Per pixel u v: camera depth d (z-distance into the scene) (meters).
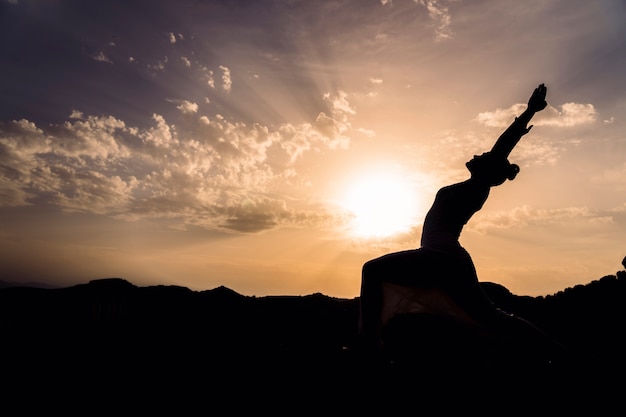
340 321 7.61
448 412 3.98
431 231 4.91
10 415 3.95
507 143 5.02
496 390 4.09
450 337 4.45
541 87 4.96
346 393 4.36
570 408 3.84
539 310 7.27
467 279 4.61
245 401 4.35
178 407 4.23
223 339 6.03
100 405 4.24
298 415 4.06
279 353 5.42
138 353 5.50
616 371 4.20
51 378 4.73
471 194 4.98
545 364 4.36
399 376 4.44
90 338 5.95
